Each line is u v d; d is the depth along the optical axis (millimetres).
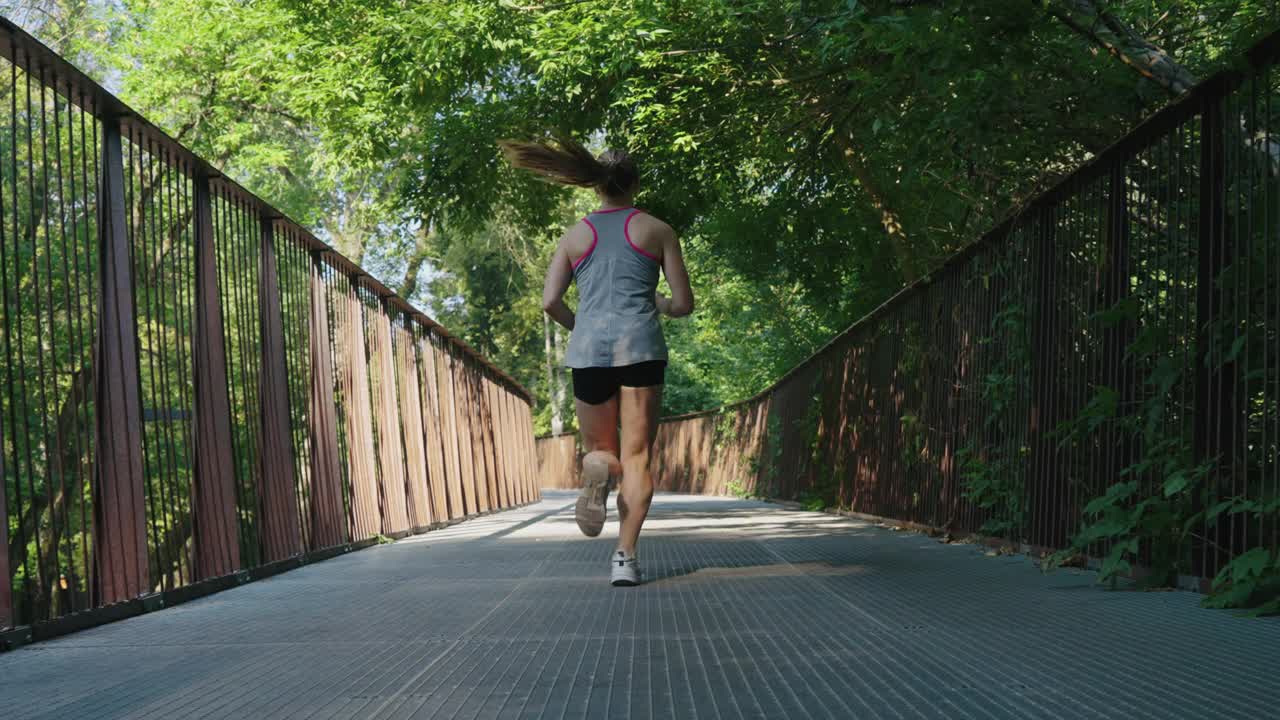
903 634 2949
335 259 7094
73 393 3613
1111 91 6836
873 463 9867
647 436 4551
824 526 9016
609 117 13445
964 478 6863
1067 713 1968
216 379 4789
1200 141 3885
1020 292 5832
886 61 7789
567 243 4773
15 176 3395
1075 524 4965
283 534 5648
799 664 2506
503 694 2229
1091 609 3432
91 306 3713
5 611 3027
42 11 17844
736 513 12219
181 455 6664
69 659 2793
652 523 9680
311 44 14117
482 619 3389
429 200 14945
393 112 14180
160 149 4352
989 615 3320
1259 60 3535
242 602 4086
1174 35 7277
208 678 2471
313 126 20375
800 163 12656
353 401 7547
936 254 11867
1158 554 4043
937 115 7414
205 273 4797
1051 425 5320
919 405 8203
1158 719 1907
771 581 4410
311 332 6566
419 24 12203
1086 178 4980
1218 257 3793
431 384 10422
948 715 1971
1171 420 4062
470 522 11484
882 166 11500
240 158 19594
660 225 4754
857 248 14305
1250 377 3500
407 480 9234
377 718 2029
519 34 12320
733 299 22375
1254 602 3430
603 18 11125
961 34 6340
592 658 2635
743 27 9938
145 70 18594
